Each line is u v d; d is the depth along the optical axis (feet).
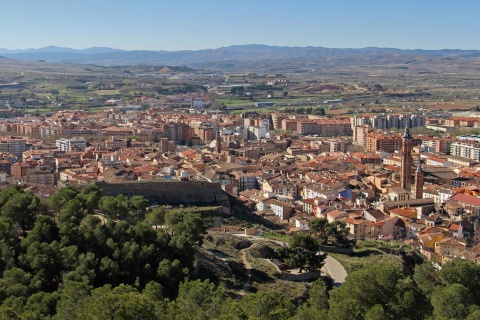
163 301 582.35
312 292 651.25
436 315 613.11
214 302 560.61
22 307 549.54
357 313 529.04
